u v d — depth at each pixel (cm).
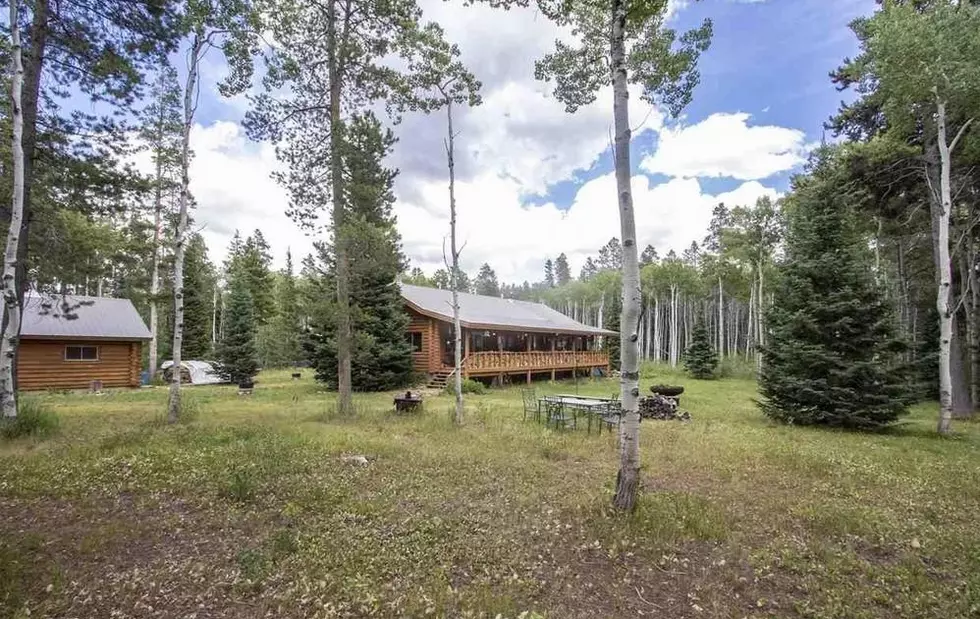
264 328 3997
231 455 748
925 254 2072
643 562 406
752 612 333
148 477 628
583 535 455
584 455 817
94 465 672
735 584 369
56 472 640
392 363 2081
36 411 955
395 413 1291
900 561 419
